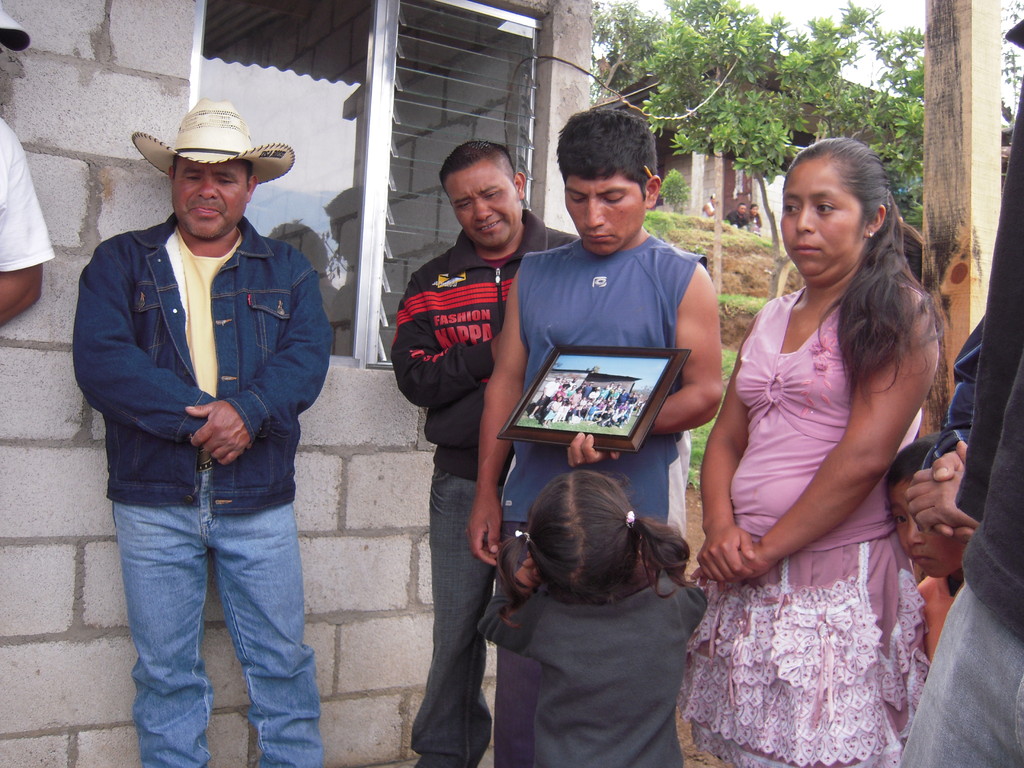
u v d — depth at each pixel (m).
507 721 2.42
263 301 2.70
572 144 2.21
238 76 3.61
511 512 2.37
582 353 2.25
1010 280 1.21
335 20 3.70
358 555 3.28
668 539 1.93
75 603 2.89
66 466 2.87
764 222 16.31
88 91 2.90
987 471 1.24
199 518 2.60
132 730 2.96
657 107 9.75
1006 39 1.27
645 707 1.93
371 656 3.31
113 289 2.56
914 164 8.90
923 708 1.26
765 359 2.12
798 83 9.09
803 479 2.02
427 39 3.72
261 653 2.71
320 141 3.69
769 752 1.96
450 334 2.89
